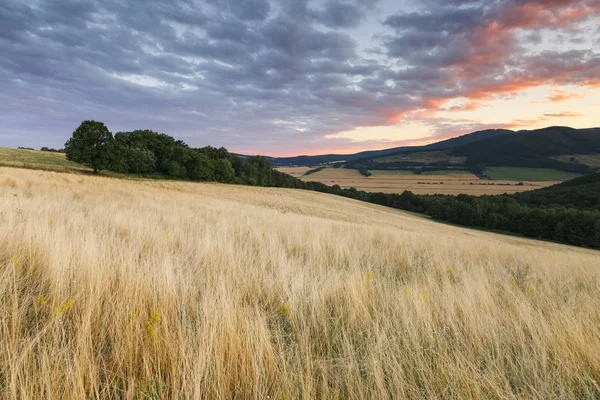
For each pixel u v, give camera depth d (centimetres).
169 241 476
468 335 223
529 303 293
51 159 6044
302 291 294
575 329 226
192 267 366
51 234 370
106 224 555
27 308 204
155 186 3972
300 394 160
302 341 197
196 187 4934
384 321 233
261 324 194
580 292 381
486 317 249
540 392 163
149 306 224
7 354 153
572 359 192
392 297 292
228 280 305
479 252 760
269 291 299
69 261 276
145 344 171
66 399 133
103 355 169
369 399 157
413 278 400
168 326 194
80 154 4691
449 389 165
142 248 424
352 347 189
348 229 1038
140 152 6084
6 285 213
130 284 240
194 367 149
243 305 263
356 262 451
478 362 185
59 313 171
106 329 189
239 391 157
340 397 163
